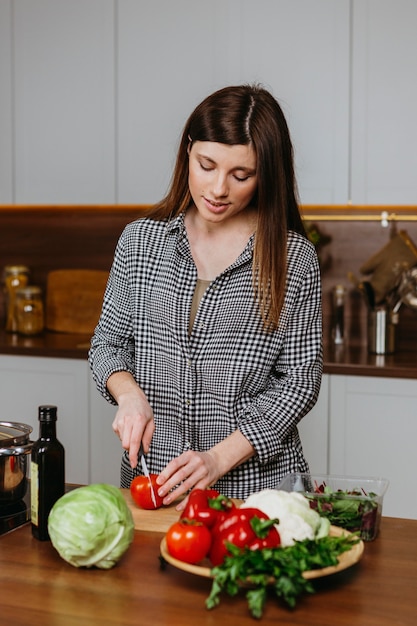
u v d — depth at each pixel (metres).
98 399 3.44
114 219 3.99
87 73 3.60
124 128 3.57
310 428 3.21
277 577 1.19
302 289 1.87
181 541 1.29
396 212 3.62
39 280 4.10
